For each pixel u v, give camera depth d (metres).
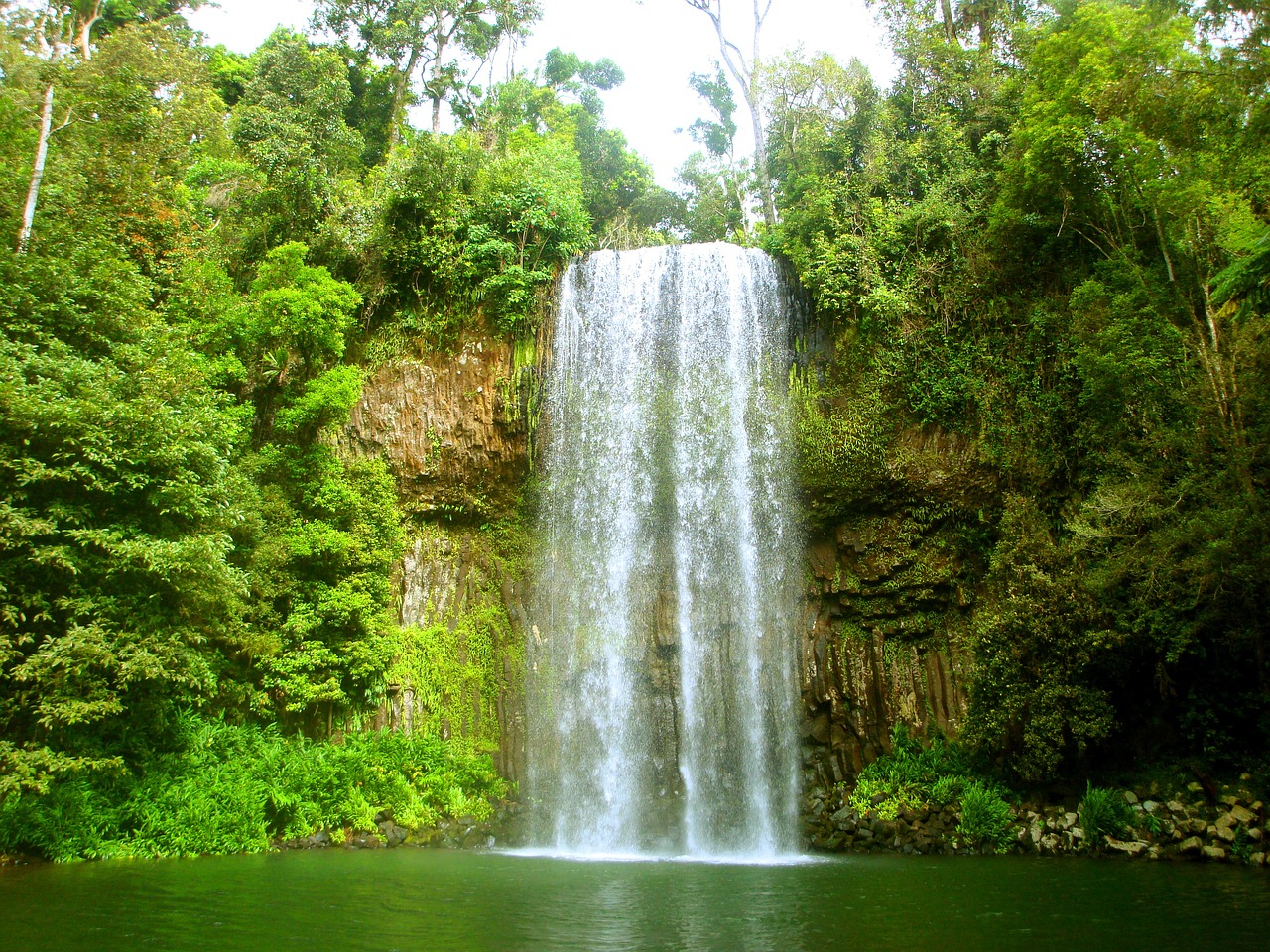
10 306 15.70
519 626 21.39
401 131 36.09
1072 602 16.42
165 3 33.41
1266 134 15.30
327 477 21.56
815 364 22.33
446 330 23.56
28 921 9.00
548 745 20.41
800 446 21.09
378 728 20.20
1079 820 16.08
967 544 19.56
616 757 20.16
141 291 17.78
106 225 19.50
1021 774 16.62
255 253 26.34
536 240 24.20
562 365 23.27
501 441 22.58
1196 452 15.91
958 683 18.86
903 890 11.77
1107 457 17.48
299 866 13.84
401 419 22.83
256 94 29.91
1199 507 15.99
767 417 22.09
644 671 20.75
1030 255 20.81
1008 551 18.12
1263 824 14.80
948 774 17.81
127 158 22.20
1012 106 24.20
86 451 14.34
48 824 13.59
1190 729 16.70
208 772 16.45
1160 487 16.36
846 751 19.20
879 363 20.84
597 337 23.75
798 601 20.66
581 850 18.45
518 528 22.45
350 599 20.17
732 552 21.41
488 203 24.28
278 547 19.67
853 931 8.87
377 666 20.25
